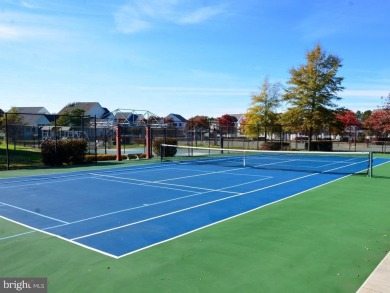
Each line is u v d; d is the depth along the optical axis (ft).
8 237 24.16
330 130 116.98
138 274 17.87
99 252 21.16
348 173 59.67
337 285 16.38
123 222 28.14
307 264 18.98
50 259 20.02
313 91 111.34
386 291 15.30
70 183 48.85
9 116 148.46
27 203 35.50
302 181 50.31
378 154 106.22
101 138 179.93
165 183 48.67
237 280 17.06
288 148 127.13
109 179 52.85
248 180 51.42
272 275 17.58
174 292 15.85
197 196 39.06
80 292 15.89
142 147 143.02
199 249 21.56
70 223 27.86
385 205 33.81
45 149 71.72
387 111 117.39
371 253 20.58
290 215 29.99
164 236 24.32
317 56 110.93
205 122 224.53
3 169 65.87
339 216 29.53
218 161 83.30
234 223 27.55
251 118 136.56
